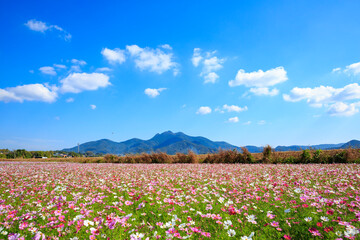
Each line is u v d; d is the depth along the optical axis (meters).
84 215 4.18
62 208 4.86
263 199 5.81
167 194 6.41
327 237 3.45
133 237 3.21
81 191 7.23
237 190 6.84
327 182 7.65
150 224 4.09
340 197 5.54
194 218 4.50
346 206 4.78
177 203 5.18
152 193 6.59
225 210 4.81
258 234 3.68
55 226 3.77
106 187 7.61
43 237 3.28
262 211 4.81
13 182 9.48
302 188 6.53
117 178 9.86
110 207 5.12
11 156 67.81
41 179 10.34
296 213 4.65
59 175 12.00
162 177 9.96
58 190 7.23
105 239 3.45
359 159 15.34
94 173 12.73
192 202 5.46
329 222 4.04
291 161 18.17
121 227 3.94
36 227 3.96
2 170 15.62
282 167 13.63
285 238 3.46
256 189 6.81
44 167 19.06
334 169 11.24
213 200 5.72
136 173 12.21
